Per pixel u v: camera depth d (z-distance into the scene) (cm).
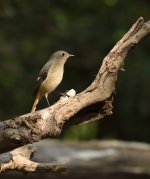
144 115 1595
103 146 1064
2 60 1797
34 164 650
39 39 1817
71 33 1736
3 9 1844
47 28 1838
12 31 1852
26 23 1841
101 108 631
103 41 1670
